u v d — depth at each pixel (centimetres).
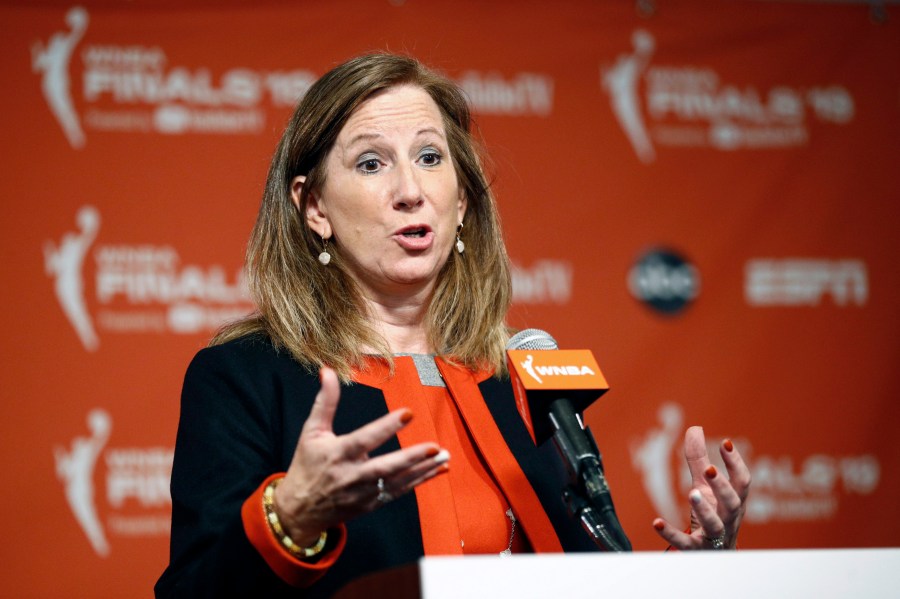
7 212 1480
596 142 1692
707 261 1686
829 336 1692
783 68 1766
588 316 1634
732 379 1653
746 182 1720
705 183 1709
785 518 1628
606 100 1708
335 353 786
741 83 1750
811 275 1708
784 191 1727
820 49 1781
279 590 590
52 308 1466
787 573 475
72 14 1552
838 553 483
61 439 1434
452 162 880
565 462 629
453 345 852
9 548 1396
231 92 1577
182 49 1573
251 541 586
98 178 1513
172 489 711
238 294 1521
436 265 816
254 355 774
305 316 801
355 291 825
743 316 1678
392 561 691
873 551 486
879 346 1698
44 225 1486
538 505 746
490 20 1695
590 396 665
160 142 1541
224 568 593
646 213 1683
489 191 909
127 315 1484
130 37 1561
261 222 852
